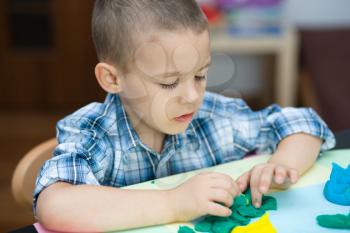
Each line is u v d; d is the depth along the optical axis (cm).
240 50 251
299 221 74
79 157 85
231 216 75
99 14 89
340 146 104
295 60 257
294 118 100
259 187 80
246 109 111
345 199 79
